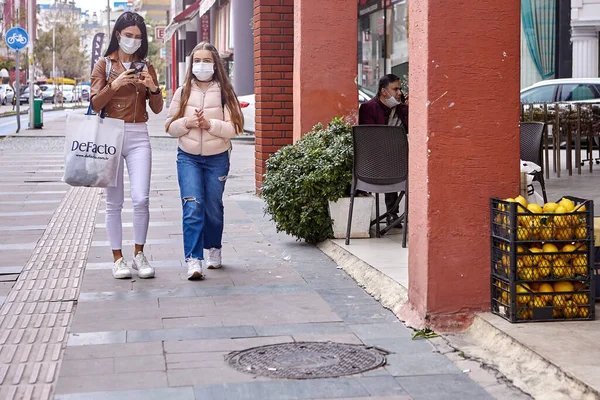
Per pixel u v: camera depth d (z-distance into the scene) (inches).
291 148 349.7
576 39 880.3
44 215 423.2
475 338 212.8
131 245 341.4
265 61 478.9
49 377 184.9
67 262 308.2
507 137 219.9
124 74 267.9
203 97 280.5
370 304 250.1
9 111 2010.3
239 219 415.2
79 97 3329.2
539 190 467.5
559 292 211.2
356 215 339.3
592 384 164.2
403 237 317.1
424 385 180.2
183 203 282.4
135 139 279.9
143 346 207.3
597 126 542.6
